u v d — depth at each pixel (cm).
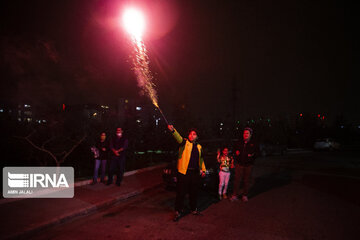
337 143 2553
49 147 857
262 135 2447
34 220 456
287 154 2128
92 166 1052
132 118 1141
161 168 1125
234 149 645
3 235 391
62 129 834
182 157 504
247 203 614
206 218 502
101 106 988
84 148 1011
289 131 3067
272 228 450
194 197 516
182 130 1452
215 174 734
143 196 680
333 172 1130
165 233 427
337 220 495
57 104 809
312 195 699
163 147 1348
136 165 1177
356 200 647
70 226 461
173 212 543
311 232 434
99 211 549
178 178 500
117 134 757
